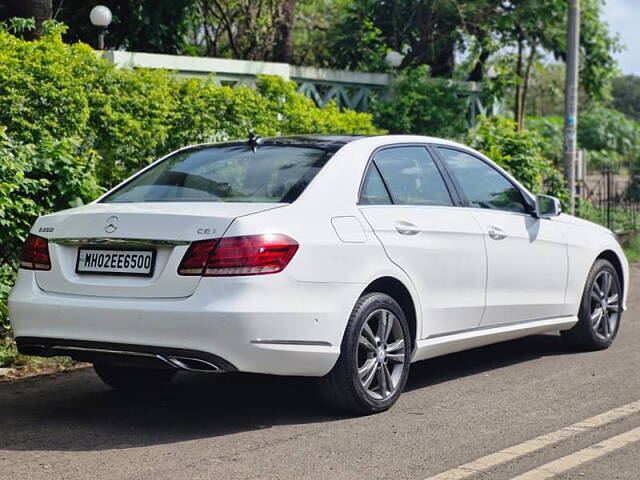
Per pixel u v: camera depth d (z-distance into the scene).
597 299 7.96
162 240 5.26
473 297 6.58
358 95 17.67
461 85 18.36
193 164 6.29
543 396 6.30
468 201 6.74
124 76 9.99
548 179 15.43
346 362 5.58
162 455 5.02
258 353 5.18
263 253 5.20
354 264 5.62
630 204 18.66
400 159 6.38
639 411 5.85
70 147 8.10
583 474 4.62
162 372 6.66
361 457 4.95
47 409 6.08
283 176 5.84
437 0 18.48
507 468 4.73
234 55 17.55
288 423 5.65
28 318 5.56
